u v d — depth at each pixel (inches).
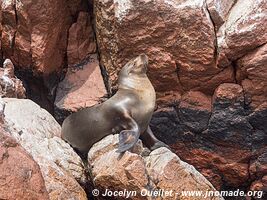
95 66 860.0
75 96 834.2
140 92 708.7
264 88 754.8
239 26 737.0
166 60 769.6
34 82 851.4
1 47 848.9
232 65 766.5
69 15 863.1
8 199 418.9
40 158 600.4
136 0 746.2
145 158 628.7
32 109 697.0
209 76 774.5
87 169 658.2
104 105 701.9
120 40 780.0
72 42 861.8
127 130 661.9
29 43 824.9
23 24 815.1
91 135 701.3
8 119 631.8
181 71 778.2
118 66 809.5
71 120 714.2
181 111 797.9
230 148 794.8
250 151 789.2
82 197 593.0
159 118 804.6
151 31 759.7
